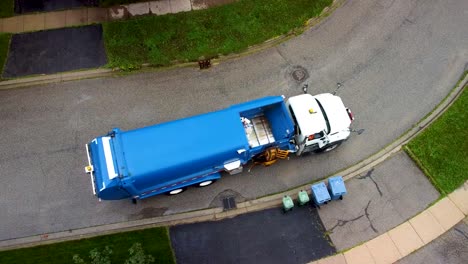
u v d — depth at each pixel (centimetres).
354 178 1678
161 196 1611
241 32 1895
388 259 1548
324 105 1609
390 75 1869
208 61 1838
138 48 1834
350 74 1866
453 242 1578
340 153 1716
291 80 1842
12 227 1535
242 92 1808
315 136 1561
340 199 1634
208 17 1908
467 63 1902
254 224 1585
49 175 1622
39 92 1759
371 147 1733
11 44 1830
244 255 1534
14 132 1683
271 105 1548
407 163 1706
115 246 1512
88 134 1697
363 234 1583
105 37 1850
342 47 1919
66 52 1825
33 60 1806
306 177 1669
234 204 1612
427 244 1573
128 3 1927
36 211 1563
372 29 1964
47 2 1919
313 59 1888
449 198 1645
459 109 1794
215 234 1562
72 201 1587
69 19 1888
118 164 1348
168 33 1864
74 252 1498
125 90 1781
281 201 1627
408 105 1814
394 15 2000
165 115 1748
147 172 1359
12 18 1883
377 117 1788
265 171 1669
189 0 1945
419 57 1911
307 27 1952
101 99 1759
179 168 1395
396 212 1622
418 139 1738
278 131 1553
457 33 1969
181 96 1784
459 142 1733
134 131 1405
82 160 1653
